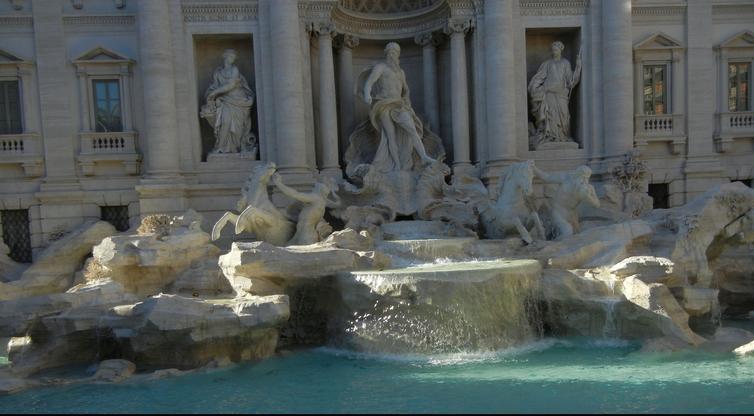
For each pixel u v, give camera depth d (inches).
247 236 892.0
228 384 507.5
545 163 1036.5
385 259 681.6
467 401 444.1
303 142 949.2
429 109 1075.9
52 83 966.4
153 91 922.1
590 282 638.5
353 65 1120.8
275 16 932.0
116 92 987.9
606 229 731.4
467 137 1016.2
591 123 1040.2
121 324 557.3
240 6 965.8
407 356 585.0
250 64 1021.8
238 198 968.9
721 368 520.1
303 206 852.6
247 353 579.8
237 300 586.2
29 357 571.5
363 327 602.9
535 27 1028.5
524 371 524.7
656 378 494.3
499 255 721.0
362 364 563.5
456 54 1005.2
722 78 1080.2
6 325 569.6
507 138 982.4
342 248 686.5
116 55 964.6
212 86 981.2
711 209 724.7
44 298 585.3
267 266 609.3
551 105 1042.1
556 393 459.2
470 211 870.4
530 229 781.9
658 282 628.1
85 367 574.6
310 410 434.3
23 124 970.1
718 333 625.0
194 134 975.0
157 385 508.1
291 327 653.3
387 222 875.4
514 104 990.4
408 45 1131.3
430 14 1056.2
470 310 586.2
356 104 1083.3
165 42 929.5
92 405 461.4
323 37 976.9
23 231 993.5
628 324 614.5
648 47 1050.7
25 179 978.7
